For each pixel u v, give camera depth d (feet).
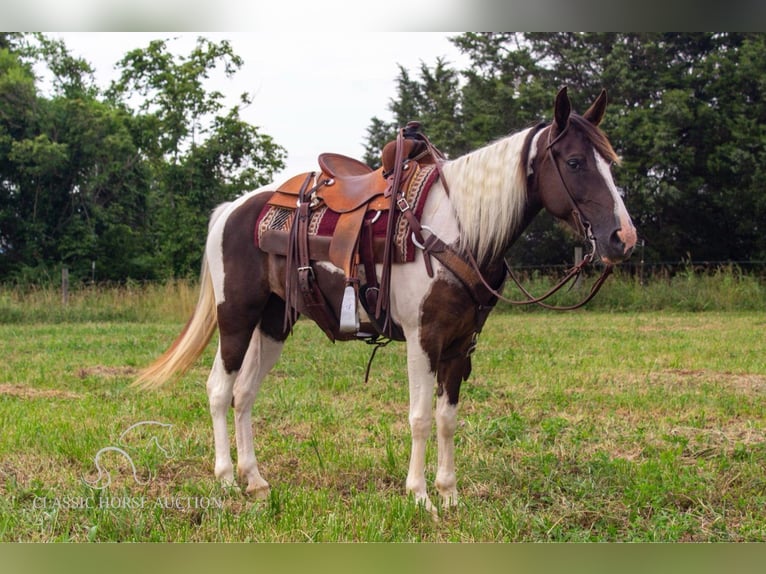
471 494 15.26
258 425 20.83
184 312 56.59
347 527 13.44
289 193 16.30
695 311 58.70
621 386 26.48
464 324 14.17
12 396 24.68
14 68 85.35
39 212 84.99
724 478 15.72
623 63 79.77
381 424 20.51
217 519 13.66
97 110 85.87
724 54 80.12
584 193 13.14
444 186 14.47
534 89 80.69
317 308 15.69
